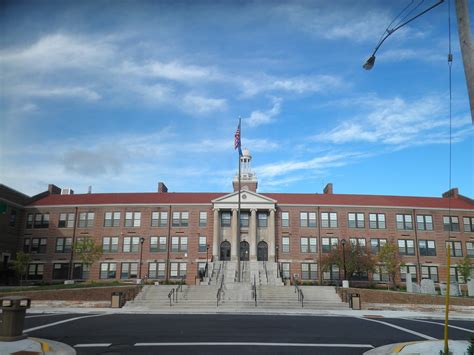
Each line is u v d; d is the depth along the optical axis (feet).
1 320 45.80
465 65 34.65
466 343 47.37
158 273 180.34
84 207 188.44
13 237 184.34
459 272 174.29
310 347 47.09
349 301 105.29
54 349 42.27
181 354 41.93
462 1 35.32
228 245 183.62
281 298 113.60
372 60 45.93
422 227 188.85
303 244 184.75
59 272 182.91
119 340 49.85
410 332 60.80
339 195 202.39
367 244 184.65
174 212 186.91
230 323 67.51
